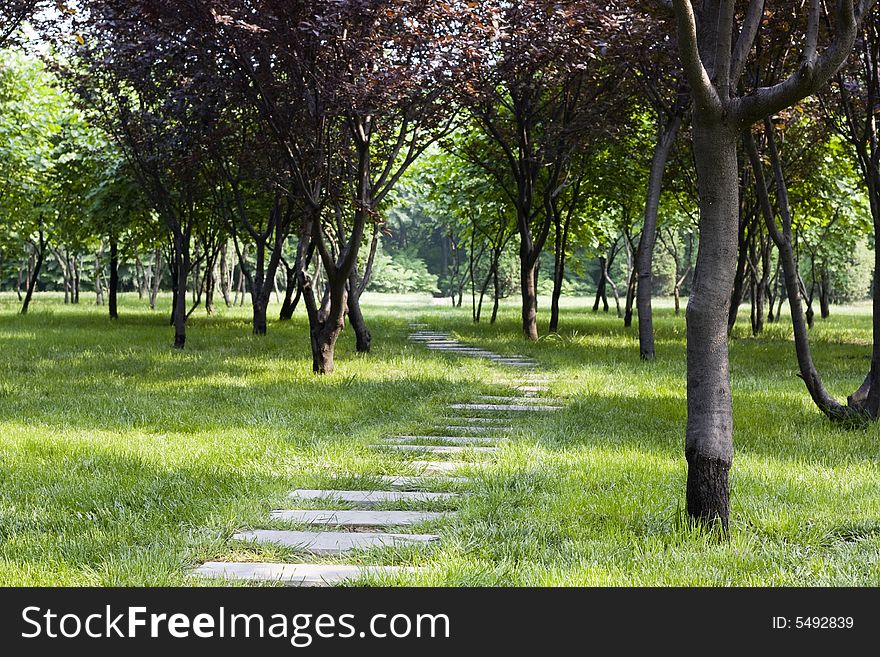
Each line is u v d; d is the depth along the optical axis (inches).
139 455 256.8
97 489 216.5
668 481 229.1
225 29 416.8
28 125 869.2
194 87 474.0
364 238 645.3
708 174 180.7
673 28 477.1
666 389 421.7
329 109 447.5
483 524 190.5
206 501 208.4
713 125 179.2
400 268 2755.9
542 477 233.8
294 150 468.1
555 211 826.8
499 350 638.5
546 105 703.1
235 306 1557.6
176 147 561.3
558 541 183.6
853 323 1163.9
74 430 301.7
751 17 190.2
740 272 851.4
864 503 208.8
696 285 185.0
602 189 863.7
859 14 170.6
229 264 1616.6
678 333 840.3
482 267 1899.6
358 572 164.6
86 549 173.6
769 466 249.6
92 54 541.0
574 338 747.4
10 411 338.6
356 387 414.9
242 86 458.0
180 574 163.0
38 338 681.6
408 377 457.4
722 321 184.4
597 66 553.9
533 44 447.5
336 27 404.5
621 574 159.5
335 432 303.7
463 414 352.2
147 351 589.0
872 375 323.9
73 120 873.5
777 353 633.6
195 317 1057.5
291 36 415.8
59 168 890.1
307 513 206.5
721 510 184.9
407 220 2817.4
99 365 499.5
